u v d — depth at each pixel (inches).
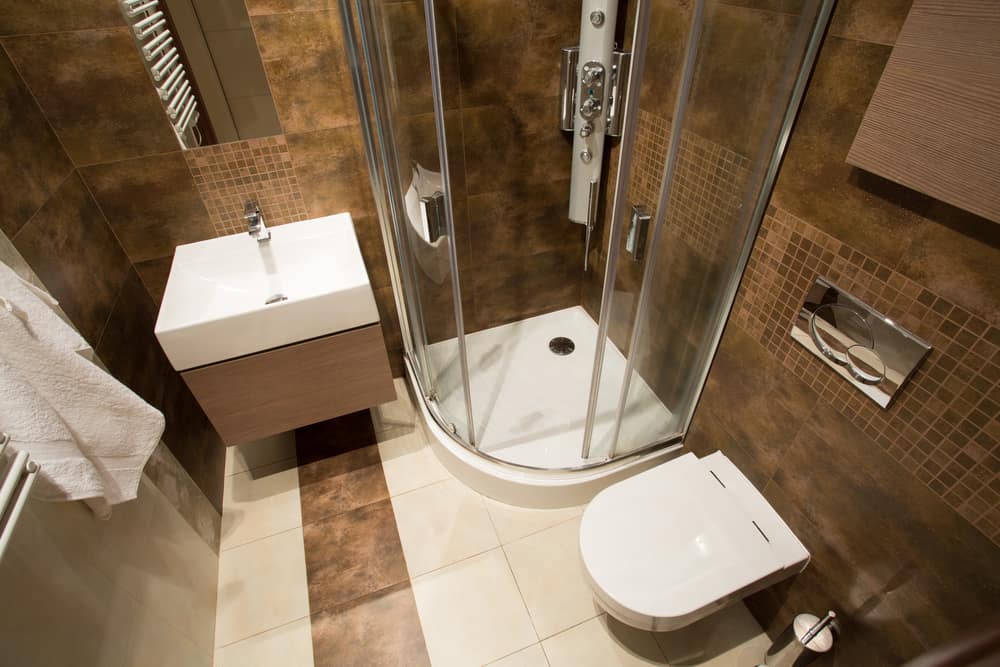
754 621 61.1
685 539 50.7
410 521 71.7
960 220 30.9
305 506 73.7
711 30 39.8
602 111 67.9
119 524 48.2
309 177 67.2
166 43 53.6
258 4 54.3
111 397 42.3
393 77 50.5
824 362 43.7
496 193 78.0
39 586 36.1
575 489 70.0
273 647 59.7
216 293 64.4
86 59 51.8
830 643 45.3
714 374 59.3
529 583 65.0
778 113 41.9
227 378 59.9
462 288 86.8
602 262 86.2
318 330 60.9
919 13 28.8
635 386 67.9
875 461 41.1
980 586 35.1
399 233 64.6
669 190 47.0
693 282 57.2
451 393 77.2
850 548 45.4
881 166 33.4
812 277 42.9
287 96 60.5
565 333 93.4
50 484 36.9
